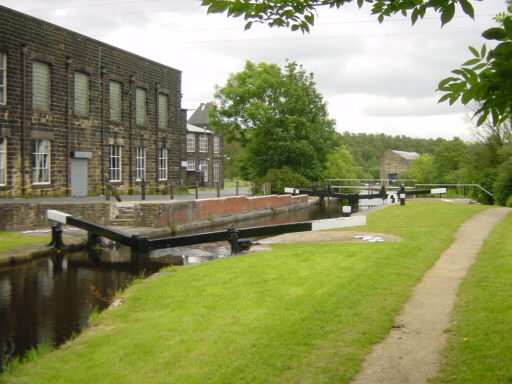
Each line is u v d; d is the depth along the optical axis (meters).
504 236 13.06
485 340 5.20
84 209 18.88
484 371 4.44
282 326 5.94
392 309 6.56
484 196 34.16
